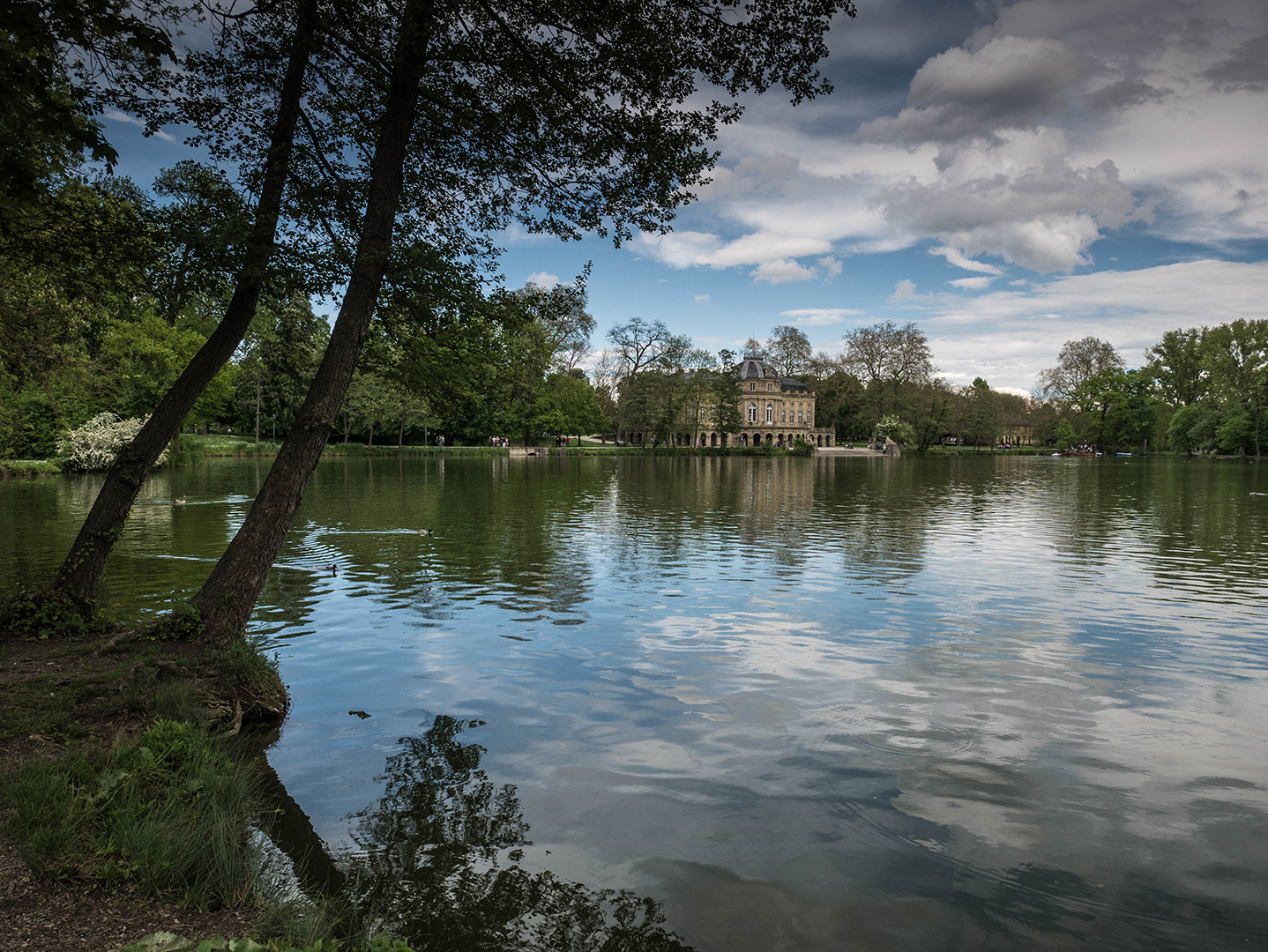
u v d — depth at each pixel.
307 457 9.22
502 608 12.13
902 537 20.39
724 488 37.25
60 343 13.90
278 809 5.62
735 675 8.86
